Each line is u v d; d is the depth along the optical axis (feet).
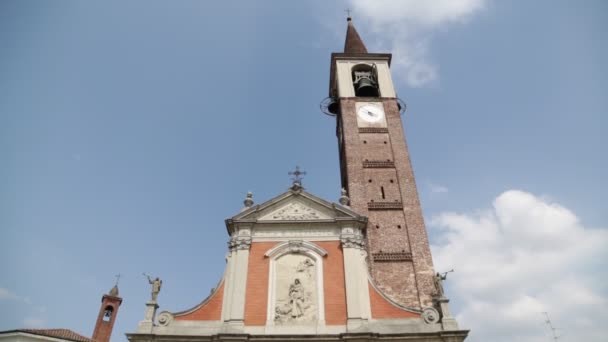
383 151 119.85
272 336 68.23
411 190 110.01
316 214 85.71
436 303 77.00
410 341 68.44
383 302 74.43
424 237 100.73
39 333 97.35
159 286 76.28
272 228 83.82
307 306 73.46
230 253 81.15
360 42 162.09
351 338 67.31
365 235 101.04
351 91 136.36
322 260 78.84
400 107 137.18
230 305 73.46
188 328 71.41
